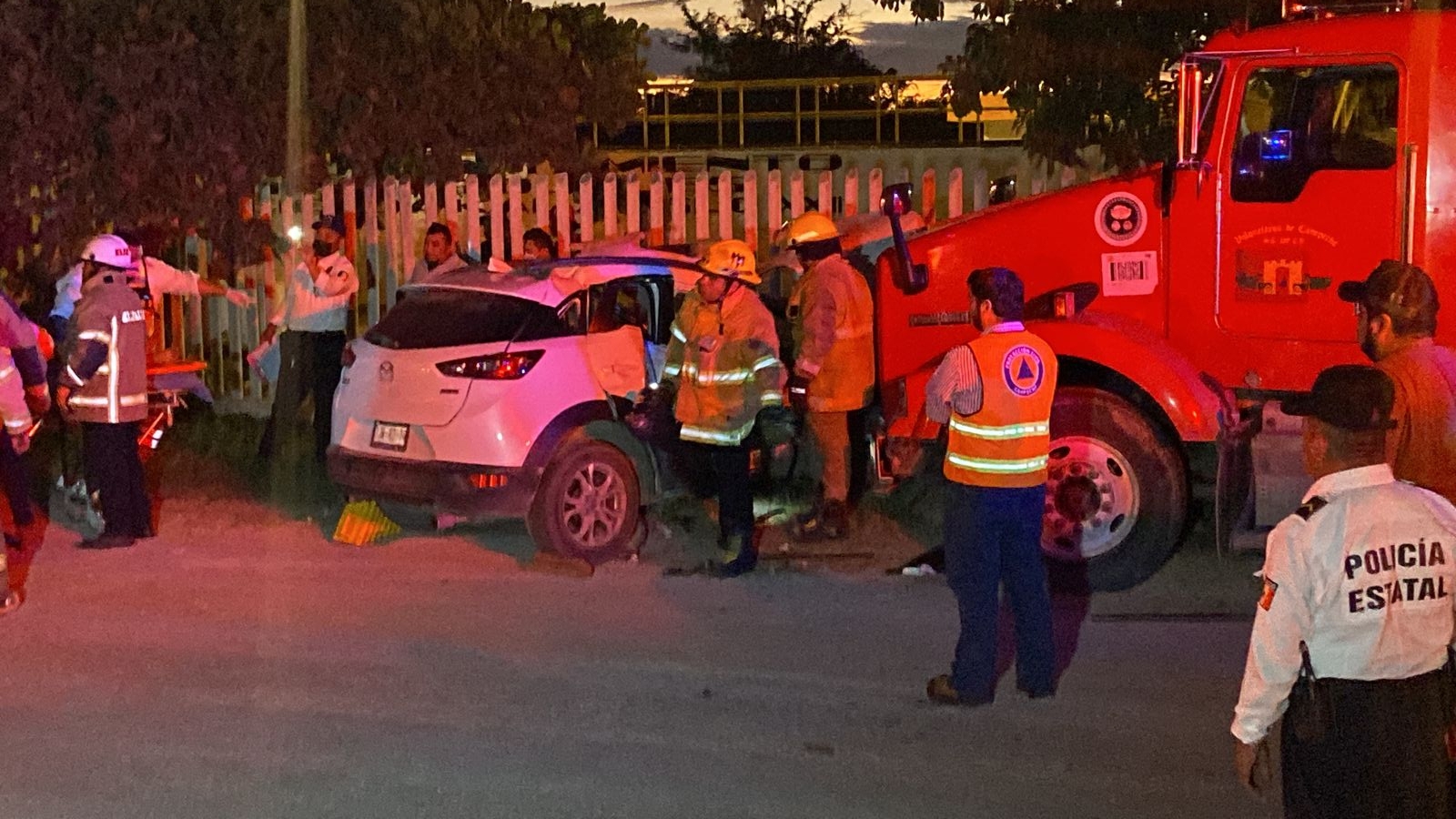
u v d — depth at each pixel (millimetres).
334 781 5270
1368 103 7016
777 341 7785
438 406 7734
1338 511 3443
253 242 12008
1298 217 7129
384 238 11672
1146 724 5781
